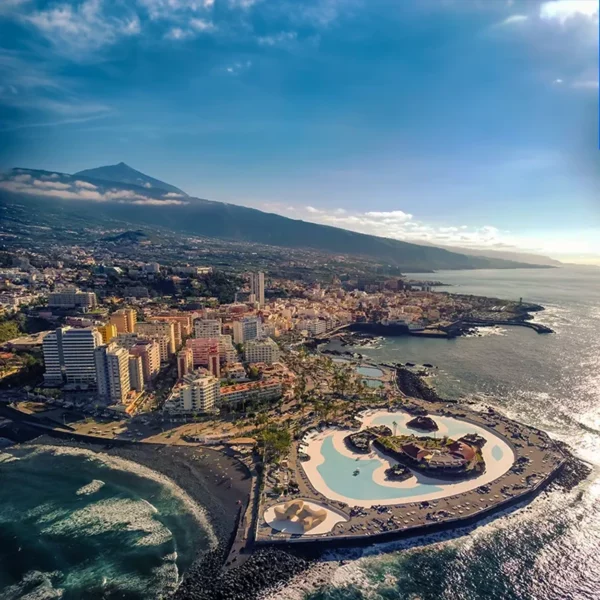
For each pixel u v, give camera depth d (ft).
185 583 550.36
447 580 554.87
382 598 529.04
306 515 642.63
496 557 589.73
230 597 529.86
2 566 580.30
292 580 553.64
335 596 531.50
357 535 610.24
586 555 593.42
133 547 611.47
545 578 558.56
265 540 606.14
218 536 630.33
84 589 543.80
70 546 615.16
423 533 628.69
